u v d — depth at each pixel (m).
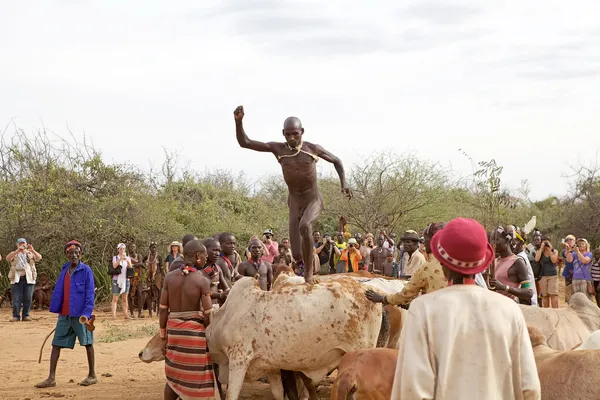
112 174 23.69
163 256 23.44
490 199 10.14
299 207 7.34
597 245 32.75
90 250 22.38
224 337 7.18
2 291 21.88
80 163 23.64
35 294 21.14
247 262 9.85
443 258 3.58
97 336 15.24
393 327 7.59
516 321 3.44
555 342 6.60
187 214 27.41
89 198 22.80
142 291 19.30
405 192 30.47
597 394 4.58
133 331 15.93
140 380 10.09
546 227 34.56
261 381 9.80
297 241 7.35
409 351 3.39
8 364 11.60
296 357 6.95
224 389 8.86
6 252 22.09
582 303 6.94
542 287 16.30
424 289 5.88
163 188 28.98
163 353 7.74
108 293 22.08
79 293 9.60
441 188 31.31
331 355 6.98
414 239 9.83
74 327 9.65
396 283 7.71
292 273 8.03
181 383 7.25
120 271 18.78
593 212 32.62
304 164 7.17
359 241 21.72
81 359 12.03
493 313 3.42
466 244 3.51
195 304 7.32
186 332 7.28
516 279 7.80
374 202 30.55
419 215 30.52
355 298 6.93
